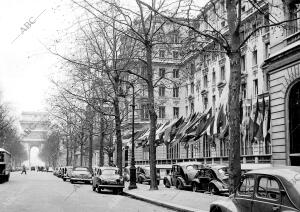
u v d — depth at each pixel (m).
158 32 26.61
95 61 33.81
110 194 26.00
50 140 99.69
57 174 63.28
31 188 29.34
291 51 22.84
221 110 38.06
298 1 23.27
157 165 63.22
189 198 19.73
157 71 44.84
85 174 39.59
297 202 6.36
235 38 15.09
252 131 33.06
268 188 7.19
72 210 15.52
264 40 39.66
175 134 48.59
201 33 15.29
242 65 44.62
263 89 39.31
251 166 35.97
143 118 61.09
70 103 49.75
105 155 82.62
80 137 69.19
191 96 58.88
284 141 24.05
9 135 89.00
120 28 31.97
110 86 39.91
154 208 17.30
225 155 46.62
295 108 23.47
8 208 15.70
